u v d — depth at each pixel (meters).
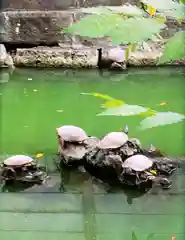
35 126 4.35
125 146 3.18
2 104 5.26
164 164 3.05
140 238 2.14
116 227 2.27
